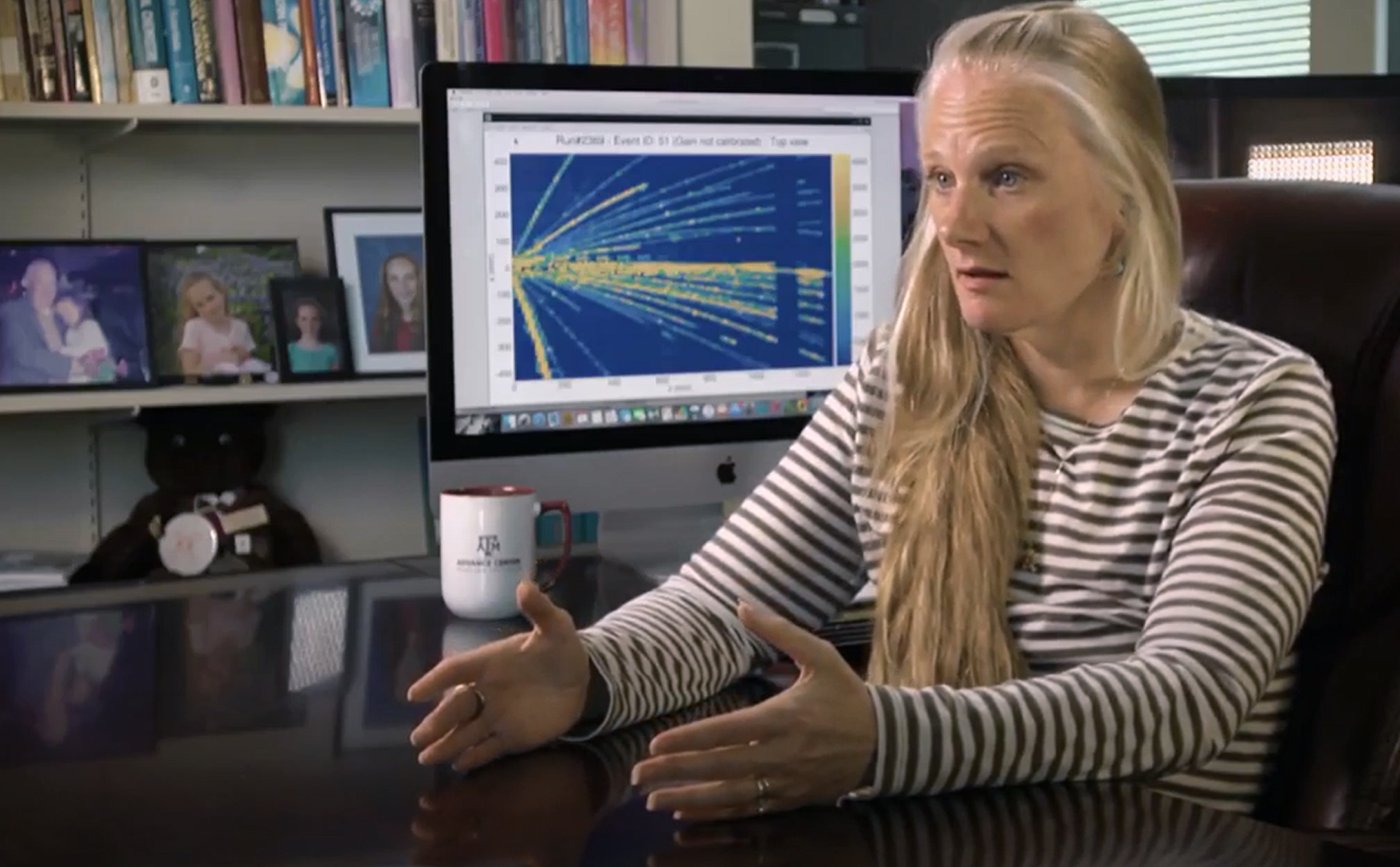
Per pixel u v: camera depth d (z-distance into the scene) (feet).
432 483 5.01
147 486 8.10
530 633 3.12
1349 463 3.70
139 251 7.39
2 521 7.88
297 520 7.88
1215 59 10.17
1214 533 3.13
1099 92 3.21
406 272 7.75
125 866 2.33
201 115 7.07
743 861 2.33
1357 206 3.90
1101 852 2.35
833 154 5.42
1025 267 3.19
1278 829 2.48
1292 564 3.07
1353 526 3.67
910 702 2.67
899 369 3.74
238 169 8.11
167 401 7.21
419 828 2.52
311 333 7.51
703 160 5.26
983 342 3.64
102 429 7.98
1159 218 3.38
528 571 4.36
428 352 4.97
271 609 4.43
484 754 2.92
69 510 7.98
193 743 3.04
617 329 5.20
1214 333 3.54
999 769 2.65
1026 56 3.20
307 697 3.43
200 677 3.61
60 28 7.06
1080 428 3.54
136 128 7.65
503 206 5.04
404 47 7.45
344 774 2.84
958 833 2.45
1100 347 3.49
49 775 2.82
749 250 5.34
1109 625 3.46
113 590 4.72
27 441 7.89
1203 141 5.79
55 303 7.22
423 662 3.77
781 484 3.95
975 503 3.56
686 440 5.31
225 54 7.25
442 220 4.97
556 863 2.34
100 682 3.55
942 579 3.58
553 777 2.83
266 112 7.16
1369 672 3.60
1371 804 3.46
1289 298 3.86
